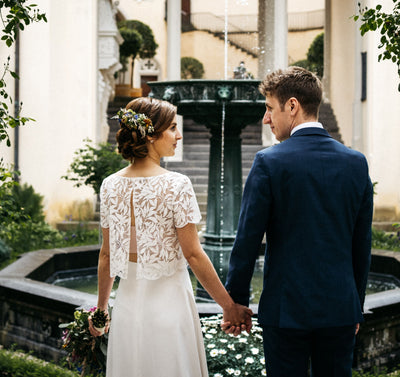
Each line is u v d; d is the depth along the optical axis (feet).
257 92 14.32
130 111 6.65
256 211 6.16
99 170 26.89
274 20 41.78
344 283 6.07
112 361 6.83
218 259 16.37
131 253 6.72
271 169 6.18
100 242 25.18
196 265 6.53
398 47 9.28
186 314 6.72
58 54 34.88
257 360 9.73
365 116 37.37
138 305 6.65
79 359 8.51
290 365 6.16
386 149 36.04
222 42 74.84
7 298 14.24
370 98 36.32
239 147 16.71
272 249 6.31
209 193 16.84
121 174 6.89
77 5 35.55
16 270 16.56
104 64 40.50
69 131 35.47
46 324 13.28
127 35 59.06
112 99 50.90
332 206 6.10
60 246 28.04
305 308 5.96
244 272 6.31
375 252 21.09
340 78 45.32
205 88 14.28
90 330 7.59
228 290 6.48
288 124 6.52
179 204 6.48
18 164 33.32
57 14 34.60
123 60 61.82
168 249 6.56
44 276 18.85
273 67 42.11
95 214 35.35
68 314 12.60
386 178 35.99
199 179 38.65
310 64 57.11
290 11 73.05
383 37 9.36
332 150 6.31
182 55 75.82
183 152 42.39
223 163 16.53
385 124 36.01
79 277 21.16
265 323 6.14
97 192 27.50
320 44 56.03
